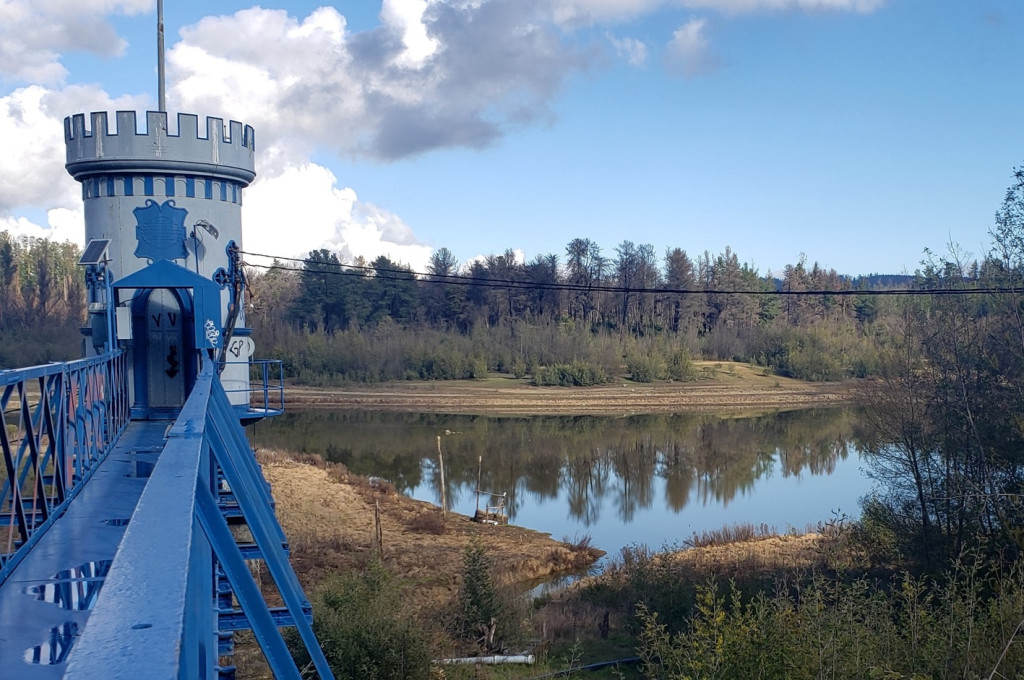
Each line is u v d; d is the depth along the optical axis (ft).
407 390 242.17
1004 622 31.55
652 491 129.18
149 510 6.32
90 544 16.44
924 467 70.64
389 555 83.20
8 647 11.10
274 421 194.49
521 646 56.54
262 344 252.21
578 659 53.31
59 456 19.35
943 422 66.08
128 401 41.60
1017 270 62.59
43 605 12.85
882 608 35.86
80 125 44.01
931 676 30.12
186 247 44.62
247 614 10.08
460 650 54.95
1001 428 61.31
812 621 31.81
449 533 97.86
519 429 188.96
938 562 61.57
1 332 211.82
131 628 3.81
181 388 43.45
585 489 130.93
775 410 223.30
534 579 83.20
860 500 85.66
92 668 3.36
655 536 102.01
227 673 22.33
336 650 42.91
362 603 46.39
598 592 69.31
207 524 10.02
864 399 78.28
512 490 128.98
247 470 23.30
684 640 33.76
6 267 251.19
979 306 67.92
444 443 169.07
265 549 16.80
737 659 31.27
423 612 59.21
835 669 29.50
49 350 198.70
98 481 23.62
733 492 127.95
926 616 33.73
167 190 44.39
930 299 72.02
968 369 65.26
